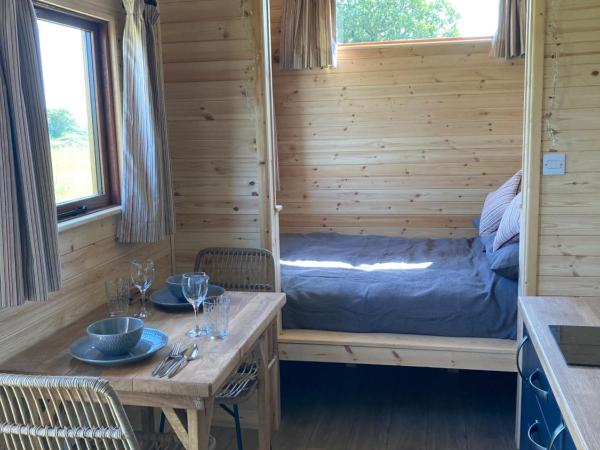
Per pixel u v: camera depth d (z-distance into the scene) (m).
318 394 3.56
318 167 4.95
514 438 3.05
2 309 2.04
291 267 3.73
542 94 2.79
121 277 2.76
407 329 3.24
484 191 4.71
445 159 4.73
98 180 2.74
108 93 2.74
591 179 2.81
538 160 2.83
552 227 2.87
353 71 4.76
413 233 4.87
